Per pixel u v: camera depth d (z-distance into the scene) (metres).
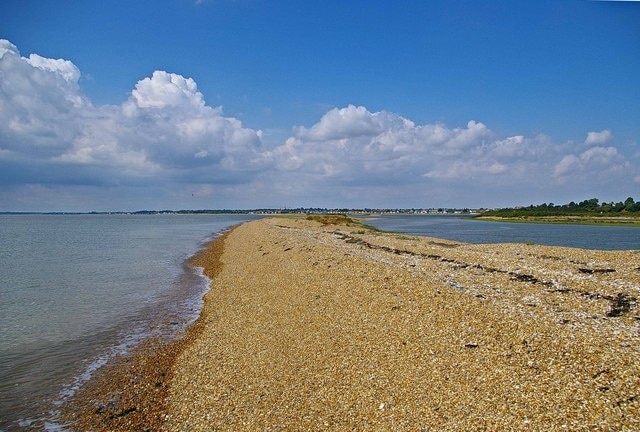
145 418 13.09
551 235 73.19
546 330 14.29
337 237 53.62
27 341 20.12
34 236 92.69
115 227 142.25
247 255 45.31
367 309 19.45
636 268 25.11
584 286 20.22
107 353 18.58
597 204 183.75
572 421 9.82
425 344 15.06
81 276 37.72
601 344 12.87
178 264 45.34
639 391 10.34
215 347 18.61
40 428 12.66
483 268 25.75
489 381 12.15
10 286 32.97
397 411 11.68
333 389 13.38
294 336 18.41
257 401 13.34
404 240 47.75
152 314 24.78
